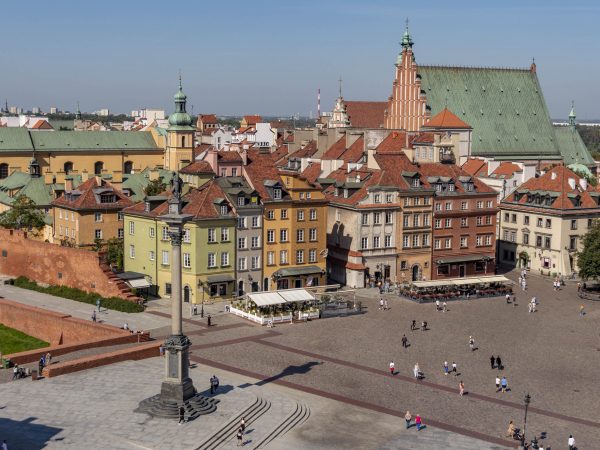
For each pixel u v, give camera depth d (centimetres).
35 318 12162
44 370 9431
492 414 8869
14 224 16750
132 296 13438
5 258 15288
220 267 13975
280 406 8719
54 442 7456
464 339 12038
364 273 15475
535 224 17700
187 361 8419
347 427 8312
